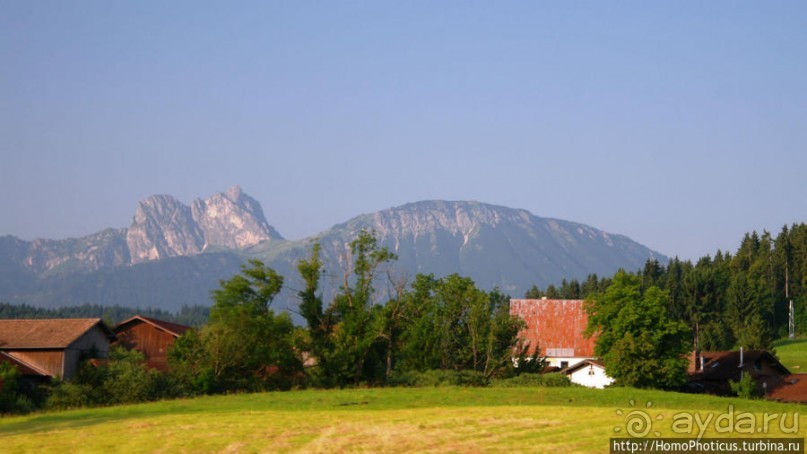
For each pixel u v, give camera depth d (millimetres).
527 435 43406
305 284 81062
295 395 67250
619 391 71938
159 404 62125
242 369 76938
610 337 87500
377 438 43156
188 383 72312
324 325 80875
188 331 78062
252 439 43094
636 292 87250
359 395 67000
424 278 91125
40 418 55031
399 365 87562
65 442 42625
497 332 91562
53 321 86688
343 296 81000
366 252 82312
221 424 48250
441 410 55094
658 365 84125
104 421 51125
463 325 92750
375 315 80812
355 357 78875
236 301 78500
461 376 80438
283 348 77812
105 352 89500
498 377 90750
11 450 40656
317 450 40250
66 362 81750
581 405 62469
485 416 50875
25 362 81750
